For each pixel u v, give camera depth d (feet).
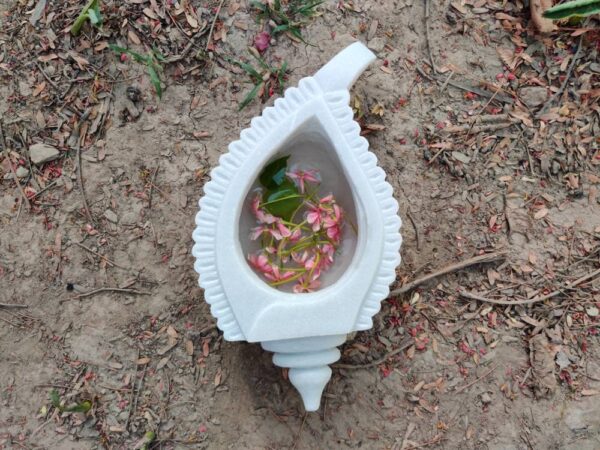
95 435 2.14
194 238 1.78
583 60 2.21
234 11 2.19
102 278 2.17
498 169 2.21
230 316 1.80
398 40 2.21
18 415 2.15
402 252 2.18
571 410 2.16
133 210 2.18
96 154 2.19
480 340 2.18
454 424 2.16
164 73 2.19
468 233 2.19
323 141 1.84
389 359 2.16
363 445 2.15
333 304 1.76
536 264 2.19
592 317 2.18
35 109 2.19
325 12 2.20
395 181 2.18
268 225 1.87
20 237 2.19
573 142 2.21
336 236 1.88
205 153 2.18
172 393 2.15
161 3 2.19
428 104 2.20
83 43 2.19
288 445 2.14
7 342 2.17
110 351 2.16
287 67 2.19
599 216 2.21
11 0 2.20
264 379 2.16
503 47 2.20
